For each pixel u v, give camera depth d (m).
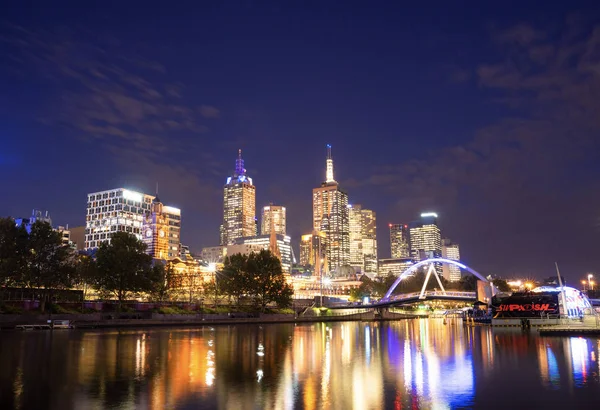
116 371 53.78
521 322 135.75
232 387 45.03
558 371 55.12
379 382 48.38
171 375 51.44
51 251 152.25
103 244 176.88
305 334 127.81
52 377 49.59
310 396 41.41
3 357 65.44
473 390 44.28
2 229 145.38
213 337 108.31
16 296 150.62
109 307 176.25
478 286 188.62
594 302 193.38
